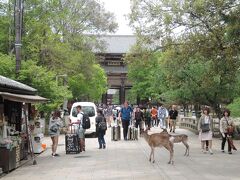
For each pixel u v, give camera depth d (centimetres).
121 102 9156
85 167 1600
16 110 1945
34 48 2986
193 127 3644
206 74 2652
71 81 4738
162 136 1692
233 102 3120
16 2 2347
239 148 2273
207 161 1747
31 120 2080
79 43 4509
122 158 1853
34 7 3034
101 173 1448
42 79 2548
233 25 1825
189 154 1991
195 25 2409
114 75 9169
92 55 4731
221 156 1916
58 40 3616
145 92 6850
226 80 2902
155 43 2683
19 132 1817
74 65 4100
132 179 1319
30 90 1950
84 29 4706
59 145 2520
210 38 2270
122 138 2942
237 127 2864
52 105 2744
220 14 1994
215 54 2269
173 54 2639
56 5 3155
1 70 2428
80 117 2139
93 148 2295
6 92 1591
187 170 1505
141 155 1958
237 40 1931
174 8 2472
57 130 1989
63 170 1535
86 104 3148
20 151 1731
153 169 1530
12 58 2628
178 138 1925
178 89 3250
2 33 2988
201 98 3222
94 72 5103
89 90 5828
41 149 2134
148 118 3734
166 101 3753
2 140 1505
